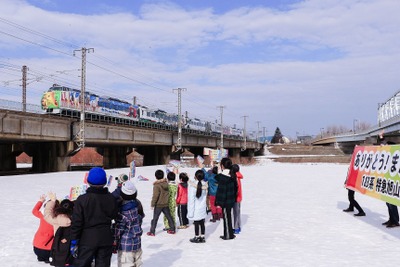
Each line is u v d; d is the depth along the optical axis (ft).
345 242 33.63
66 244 21.89
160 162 232.12
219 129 341.82
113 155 230.48
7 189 72.84
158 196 36.19
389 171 38.47
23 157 306.76
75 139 142.00
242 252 29.99
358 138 404.77
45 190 71.56
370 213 49.98
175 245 32.35
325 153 464.65
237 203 37.42
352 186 47.91
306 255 29.07
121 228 20.31
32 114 121.19
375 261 27.32
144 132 193.98
